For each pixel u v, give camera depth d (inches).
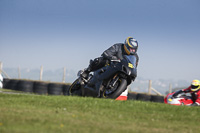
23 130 479.8
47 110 719.1
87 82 1170.6
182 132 580.1
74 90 1302.9
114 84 1046.4
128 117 711.7
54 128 514.3
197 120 759.7
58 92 2854.3
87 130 519.8
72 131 502.3
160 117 755.4
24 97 960.9
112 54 1069.8
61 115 655.1
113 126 577.9
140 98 2930.6
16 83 2970.0
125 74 1035.9
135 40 1083.3
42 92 2876.5
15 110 676.7
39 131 482.9
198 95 1847.9
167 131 577.0
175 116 787.4
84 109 780.0
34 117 600.7
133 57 1066.7
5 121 540.1
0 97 928.3
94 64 1138.0
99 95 1089.4
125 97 1293.1
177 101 1899.6
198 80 1852.9
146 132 548.4
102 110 782.5
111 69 1043.3
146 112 815.7
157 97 2893.7
